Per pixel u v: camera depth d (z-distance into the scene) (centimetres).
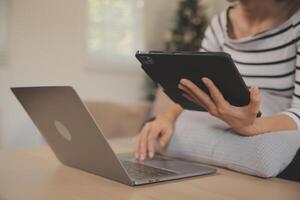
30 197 71
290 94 114
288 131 95
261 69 116
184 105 104
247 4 116
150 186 79
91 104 302
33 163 99
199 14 391
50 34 326
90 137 79
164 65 88
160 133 111
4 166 95
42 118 91
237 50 121
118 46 381
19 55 309
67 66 341
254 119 89
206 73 82
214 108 89
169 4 420
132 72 394
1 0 295
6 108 306
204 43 136
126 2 384
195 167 96
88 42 355
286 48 110
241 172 94
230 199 72
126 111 309
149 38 405
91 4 355
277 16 112
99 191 75
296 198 74
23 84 312
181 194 75
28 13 311
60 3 330
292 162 91
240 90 81
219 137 99
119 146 126
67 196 72
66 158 94
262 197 74
